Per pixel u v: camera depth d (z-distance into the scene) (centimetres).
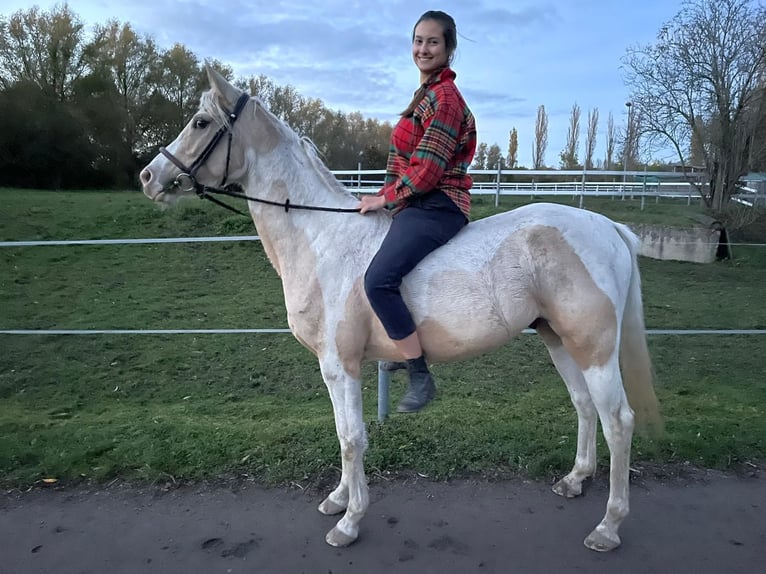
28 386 511
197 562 260
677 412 426
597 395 263
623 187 1939
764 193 1656
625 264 271
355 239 270
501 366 566
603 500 309
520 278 259
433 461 341
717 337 662
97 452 351
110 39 3412
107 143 3112
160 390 507
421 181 246
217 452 350
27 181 2877
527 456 346
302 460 342
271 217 279
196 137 267
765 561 259
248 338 649
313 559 262
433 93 254
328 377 271
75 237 1093
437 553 266
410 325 255
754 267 1049
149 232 1116
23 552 267
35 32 3189
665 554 264
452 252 262
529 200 1614
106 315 723
